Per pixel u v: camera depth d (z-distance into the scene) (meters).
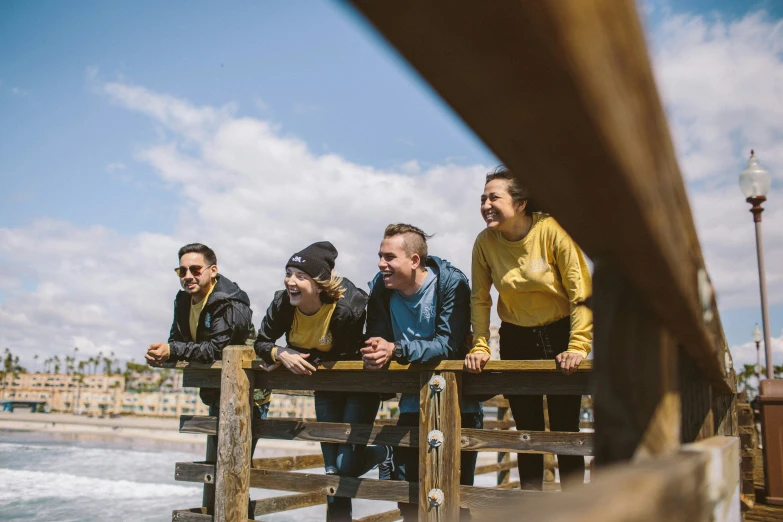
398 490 3.58
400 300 3.90
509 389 3.43
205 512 4.29
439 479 3.39
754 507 4.50
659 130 0.47
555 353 3.62
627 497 0.45
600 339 0.76
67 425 77.25
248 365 4.12
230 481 4.02
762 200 11.53
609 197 0.44
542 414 3.85
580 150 0.36
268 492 10.66
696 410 2.12
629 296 0.75
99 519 8.30
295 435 4.01
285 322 4.08
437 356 3.46
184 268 4.68
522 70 0.27
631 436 0.77
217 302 4.59
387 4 0.23
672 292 0.69
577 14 0.27
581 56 0.28
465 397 3.64
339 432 3.82
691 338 0.98
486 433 3.38
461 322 3.73
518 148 0.36
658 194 0.49
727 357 2.25
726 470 1.33
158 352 4.45
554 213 0.49
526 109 0.31
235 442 4.06
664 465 0.64
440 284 3.74
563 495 0.42
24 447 31.17
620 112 0.35
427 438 3.46
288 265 3.88
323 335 3.97
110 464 20.42
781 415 4.72
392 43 0.25
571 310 3.38
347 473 3.95
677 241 0.62
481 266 3.81
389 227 3.83
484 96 0.30
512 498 3.24
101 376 138.12
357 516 8.27
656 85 0.44
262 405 4.75
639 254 0.57
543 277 3.54
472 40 0.25
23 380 140.88
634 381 0.77
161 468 18.95
